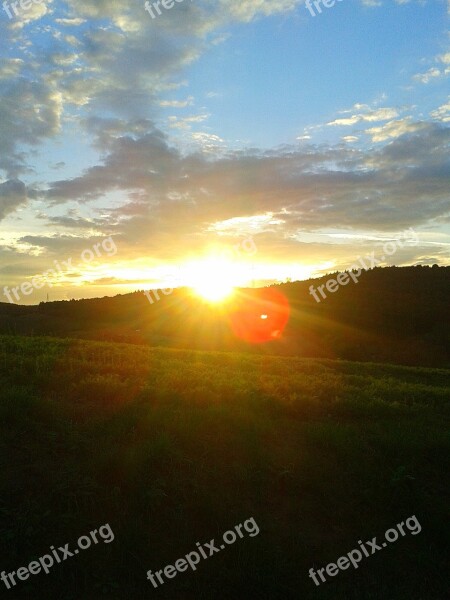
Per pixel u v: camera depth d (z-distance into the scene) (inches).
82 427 288.2
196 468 251.9
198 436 282.5
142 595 189.5
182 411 325.4
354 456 285.3
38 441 261.4
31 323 1985.7
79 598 183.9
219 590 193.8
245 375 505.4
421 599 203.0
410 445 305.9
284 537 221.3
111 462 239.5
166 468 247.1
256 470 258.5
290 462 272.4
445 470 293.0
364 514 244.8
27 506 211.3
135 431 284.4
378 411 400.2
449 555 225.9
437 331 2006.6
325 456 289.9
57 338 721.0
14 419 278.5
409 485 262.7
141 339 1211.9
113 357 526.6
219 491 240.7
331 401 411.2
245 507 234.4
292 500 245.9
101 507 219.0
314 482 255.4
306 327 1975.9
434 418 402.3
